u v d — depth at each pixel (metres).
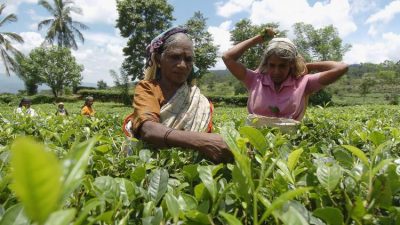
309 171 1.27
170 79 2.43
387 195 1.06
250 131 1.20
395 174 1.14
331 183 1.14
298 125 2.88
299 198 1.22
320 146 2.09
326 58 59.56
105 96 50.12
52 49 52.41
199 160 1.89
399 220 1.01
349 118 5.16
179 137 1.90
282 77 3.05
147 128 2.07
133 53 46.66
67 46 53.09
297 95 3.07
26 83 54.47
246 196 1.06
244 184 1.06
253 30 57.72
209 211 1.17
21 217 0.87
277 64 2.99
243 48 3.29
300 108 3.10
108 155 1.91
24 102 10.62
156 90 2.38
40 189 0.40
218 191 1.20
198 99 2.48
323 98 43.53
